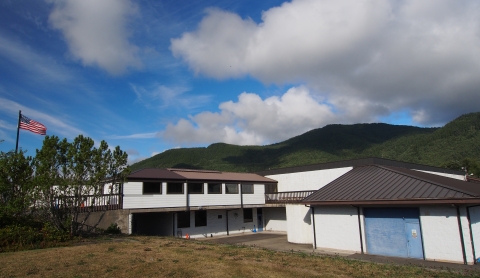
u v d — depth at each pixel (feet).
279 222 96.58
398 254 49.44
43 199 47.98
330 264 37.96
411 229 48.65
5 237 42.47
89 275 29.43
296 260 40.01
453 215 44.62
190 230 81.61
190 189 79.15
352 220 55.11
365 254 52.16
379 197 50.26
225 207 85.35
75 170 50.01
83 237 53.36
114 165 54.08
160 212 78.79
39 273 29.66
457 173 114.21
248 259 39.14
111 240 52.03
